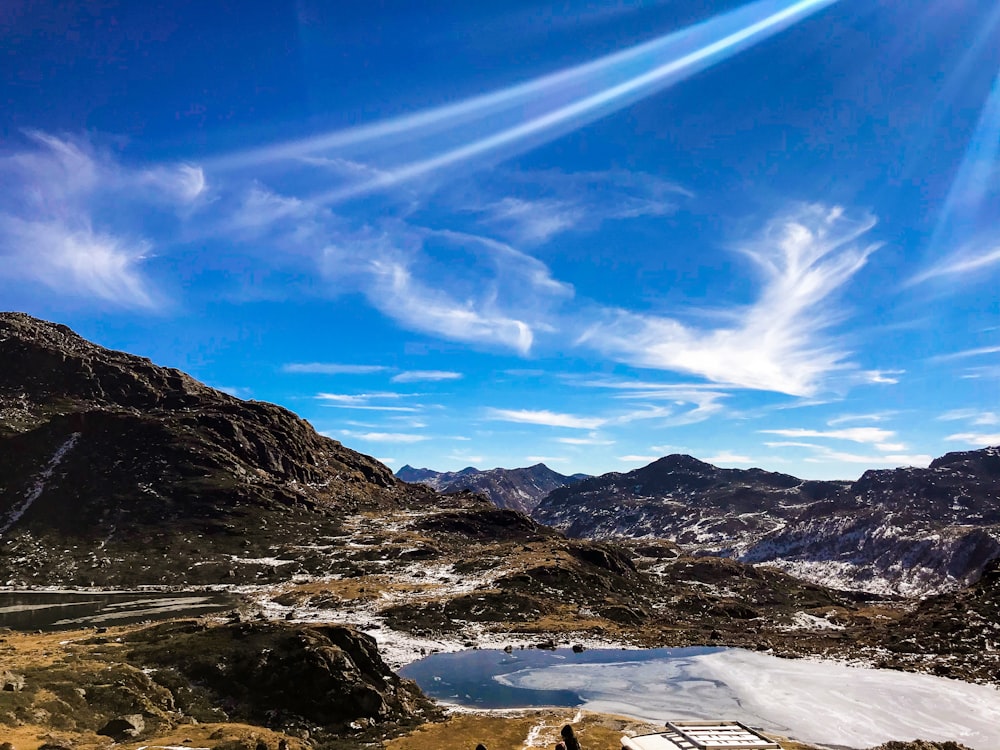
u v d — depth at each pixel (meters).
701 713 76.94
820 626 157.50
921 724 72.94
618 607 149.00
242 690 65.06
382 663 76.81
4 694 52.00
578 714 72.75
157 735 52.62
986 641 104.38
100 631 91.81
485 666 100.00
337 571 170.12
